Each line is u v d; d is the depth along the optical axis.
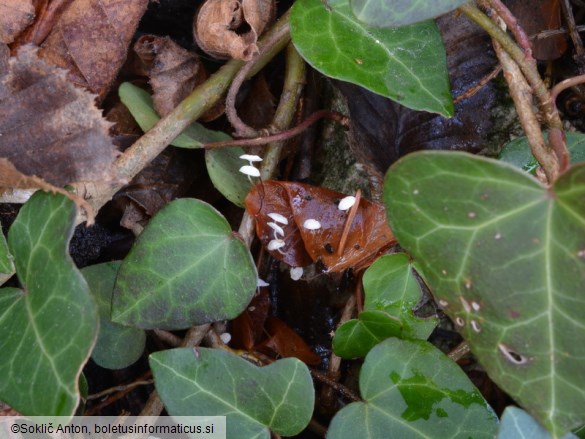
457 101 0.31
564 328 0.23
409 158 0.23
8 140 0.26
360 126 0.31
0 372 0.25
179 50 0.31
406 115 0.31
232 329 0.31
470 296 0.24
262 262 0.32
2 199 0.28
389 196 0.24
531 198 0.22
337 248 0.28
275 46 0.31
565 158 0.25
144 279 0.26
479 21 0.27
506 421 0.24
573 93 0.31
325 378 0.30
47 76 0.26
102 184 0.26
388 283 0.28
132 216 0.31
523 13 0.31
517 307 0.23
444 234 0.23
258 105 0.33
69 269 0.24
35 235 0.25
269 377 0.26
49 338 0.24
